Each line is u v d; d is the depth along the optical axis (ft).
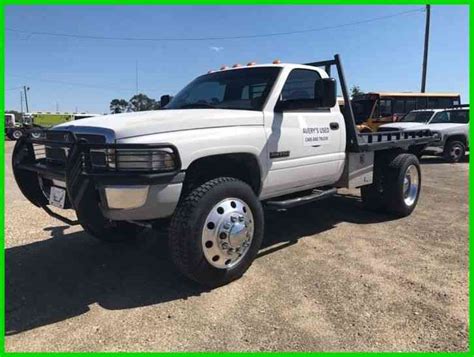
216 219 12.75
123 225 16.66
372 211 22.79
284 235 18.70
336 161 18.37
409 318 11.35
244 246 13.64
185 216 12.32
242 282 13.67
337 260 15.56
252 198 13.67
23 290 13.25
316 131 17.10
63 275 14.39
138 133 11.93
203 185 12.84
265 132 14.82
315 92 15.43
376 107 73.97
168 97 21.24
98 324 11.21
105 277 14.23
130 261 15.65
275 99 15.49
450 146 50.11
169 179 11.93
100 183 11.63
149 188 11.71
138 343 10.32
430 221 20.93
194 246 12.32
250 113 14.62
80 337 10.61
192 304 12.26
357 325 11.03
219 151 13.17
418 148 25.54
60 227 19.94
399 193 21.02
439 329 10.80
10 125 116.57
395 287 13.21
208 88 17.47
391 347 10.06
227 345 10.19
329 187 19.75
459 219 21.29
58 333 10.79
